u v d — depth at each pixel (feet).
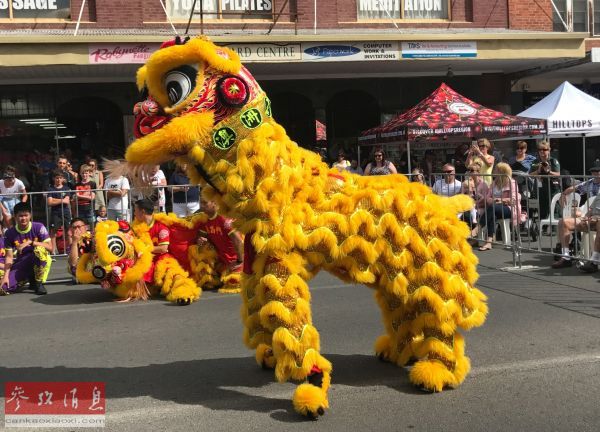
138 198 33.88
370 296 25.27
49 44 40.45
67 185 39.22
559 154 60.95
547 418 13.61
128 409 14.51
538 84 58.23
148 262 25.77
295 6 51.06
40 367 17.74
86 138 49.73
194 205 34.91
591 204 28.37
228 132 13.73
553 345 18.42
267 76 52.29
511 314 21.88
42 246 28.17
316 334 13.62
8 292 28.27
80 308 25.12
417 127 36.91
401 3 53.62
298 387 13.92
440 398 14.78
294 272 13.61
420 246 14.44
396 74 54.08
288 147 14.20
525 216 32.99
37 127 48.55
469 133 37.42
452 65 51.49
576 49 48.91
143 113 13.98
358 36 45.06
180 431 13.30
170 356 18.44
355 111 55.21
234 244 26.58
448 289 14.53
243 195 13.71
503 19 55.16
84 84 48.83
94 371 17.26
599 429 13.06
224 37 43.11
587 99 42.60
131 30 48.03
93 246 26.17
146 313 23.88
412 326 15.33
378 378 16.06
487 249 34.81
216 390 15.57
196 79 13.65
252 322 14.46
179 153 13.92
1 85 47.60
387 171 40.91
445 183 36.22
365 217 14.12
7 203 35.09
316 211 14.03
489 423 13.41
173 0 49.52
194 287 25.63
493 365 16.84
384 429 13.21
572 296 24.20
